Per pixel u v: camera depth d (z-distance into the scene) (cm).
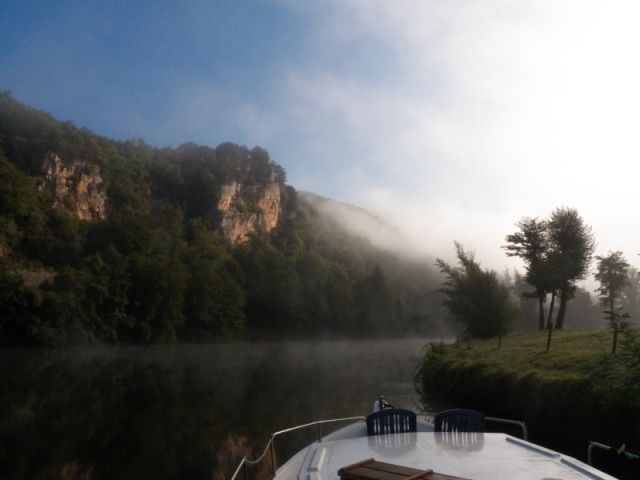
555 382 1309
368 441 660
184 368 4688
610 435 1123
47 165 11925
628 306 6638
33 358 5412
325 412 2148
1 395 2781
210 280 9456
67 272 7131
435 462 559
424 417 1070
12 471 1328
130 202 13562
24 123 12738
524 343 2480
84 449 1542
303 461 628
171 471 1313
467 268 4425
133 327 7956
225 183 15975
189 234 13462
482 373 1694
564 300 3834
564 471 528
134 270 8125
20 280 6381
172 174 15725
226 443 1602
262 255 11638
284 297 11100
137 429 1841
